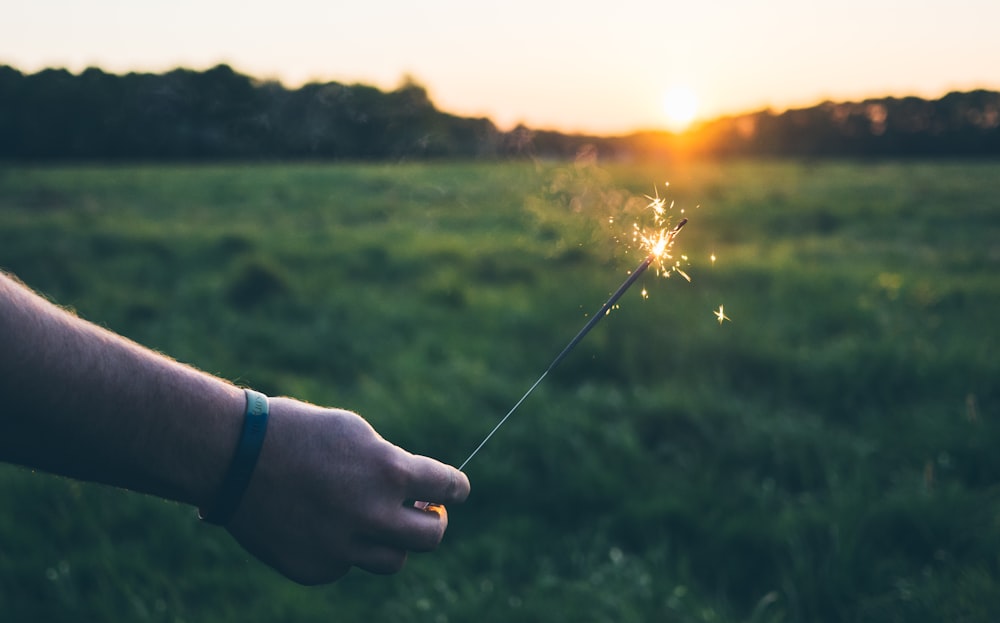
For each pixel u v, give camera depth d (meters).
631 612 2.27
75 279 6.80
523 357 4.57
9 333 0.56
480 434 3.44
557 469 3.19
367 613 2.41
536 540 2.82
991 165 33.56
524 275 7.04
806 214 11.62
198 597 2.47
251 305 6.16
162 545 2.67
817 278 6.36
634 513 2.86
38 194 15.74
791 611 2.32
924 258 7.84
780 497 2.96
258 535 0.70
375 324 5.54
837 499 2.74
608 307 0.81
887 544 2.53
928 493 2.68
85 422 0.60
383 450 0.73
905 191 17.02
